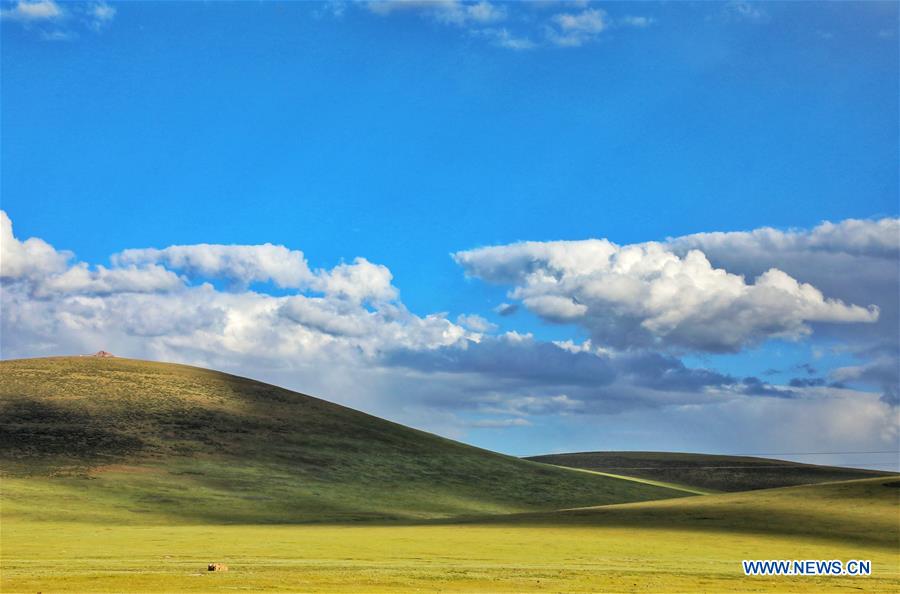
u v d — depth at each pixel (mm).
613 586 40719
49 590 35188
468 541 63938
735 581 44344
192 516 93438
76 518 86375
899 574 51344
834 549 64625
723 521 79062
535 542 63688
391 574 41938
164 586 36688
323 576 40625
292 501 105875
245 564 44875
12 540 61938
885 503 84062
